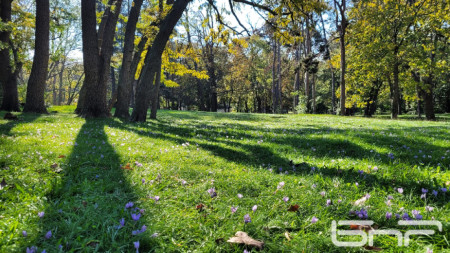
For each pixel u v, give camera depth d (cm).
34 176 377
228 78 5756
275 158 574
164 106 8588
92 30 1515
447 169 465
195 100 6988
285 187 366
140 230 230
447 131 1102
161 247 218
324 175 431
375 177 412
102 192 330
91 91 1575
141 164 459
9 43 2470
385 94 5012
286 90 6688
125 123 1288
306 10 1400
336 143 711
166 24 1316
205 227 251
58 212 265
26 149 533
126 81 1750
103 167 451
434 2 2864
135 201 306
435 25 2786
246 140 807
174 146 668
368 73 3453
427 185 370
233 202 313
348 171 441
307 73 4259
